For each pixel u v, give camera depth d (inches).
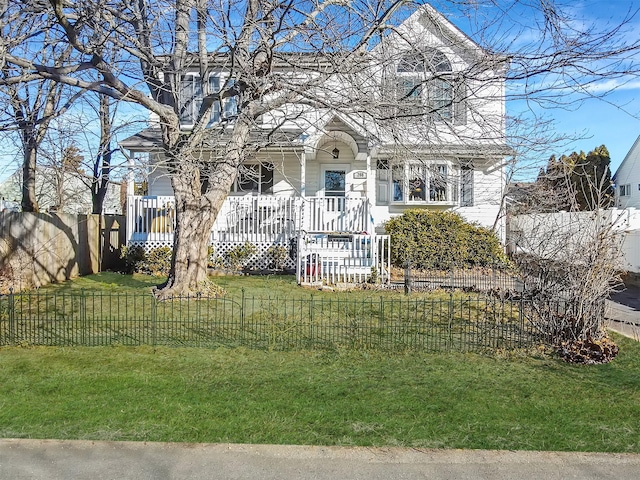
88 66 314.0
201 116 378.6
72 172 572.4
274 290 419.5
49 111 477.7
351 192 645.9
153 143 571.2
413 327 290.0
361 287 440.8
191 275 380.8
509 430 159.8
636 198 1125.1
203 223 384.8
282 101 354.9
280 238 556.4
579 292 250.1
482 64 303.0
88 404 175.8
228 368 217.6
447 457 141.6
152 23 335.9
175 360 227.5
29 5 302.7
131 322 293.9
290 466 136.3
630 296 471.2
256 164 652.1
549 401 184.5
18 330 275.9
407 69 368.8
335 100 359.6
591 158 1040.2
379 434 156.0
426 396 187.6
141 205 559.8
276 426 160.4
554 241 322.7
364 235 501.0
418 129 350.3
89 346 248.4
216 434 154.4
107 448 144.4
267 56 316.8
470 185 634.8
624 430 160.9
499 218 599.2
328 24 325.4
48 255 461.4
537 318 264.4
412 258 544.4
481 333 273.7
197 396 184.5
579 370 221.9
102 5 291.3
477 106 357.4
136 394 185.6
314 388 194.5
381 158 605.9
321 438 152.8
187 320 296.4
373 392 191.2
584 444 150.5
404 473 133.3
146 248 558.6
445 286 444.5
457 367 223.0
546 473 133.8
